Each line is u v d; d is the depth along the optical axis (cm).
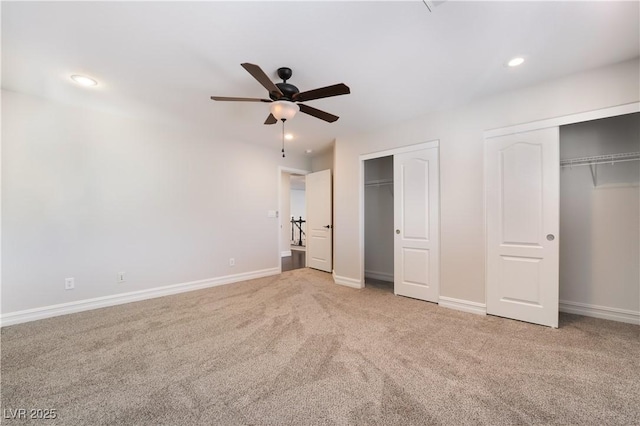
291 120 355
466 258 303
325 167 548
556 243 255
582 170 287
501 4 161
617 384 171
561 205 297
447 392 165
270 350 217
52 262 290
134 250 345
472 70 237
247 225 462
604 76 233
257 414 148
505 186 280
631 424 139
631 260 264
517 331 249
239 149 452
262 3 160
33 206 281
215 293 378
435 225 331
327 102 301
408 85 263
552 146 255
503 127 280
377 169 475
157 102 299
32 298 279
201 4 160
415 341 231
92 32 186
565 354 207
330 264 515
